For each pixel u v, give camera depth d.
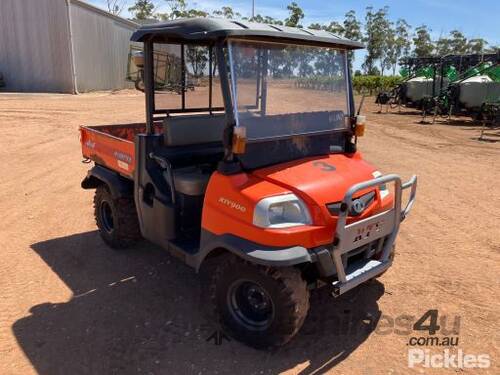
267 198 2.92
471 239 5.33
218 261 3.48
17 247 4.87
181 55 3.95
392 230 3.43
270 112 3.30
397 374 3.03
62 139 10.77
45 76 21.47
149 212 3.89
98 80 24.06
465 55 22.09
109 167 4.66
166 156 3.89
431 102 21.89
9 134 11.12
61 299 3.87
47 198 6.52
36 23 20.86
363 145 11.92
